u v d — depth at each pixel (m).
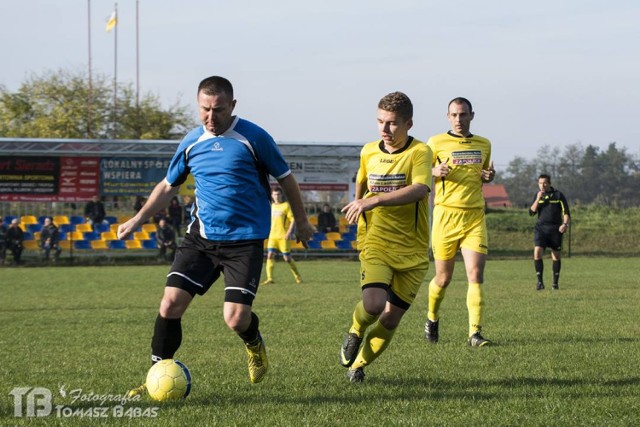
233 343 10.58
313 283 21.61
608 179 45.75
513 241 37.78
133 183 30.88
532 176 47.78
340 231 32.38
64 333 11.84
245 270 6.70
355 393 7.11
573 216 41.03
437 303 10.43
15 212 30.58
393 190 7.72
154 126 53.97
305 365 8.65
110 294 18.64
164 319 6.90
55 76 53.44
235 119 6.82
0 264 30.16
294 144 31.92
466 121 10.63
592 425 5.89
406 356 9.20
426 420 6.05
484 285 20.31
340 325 12.43
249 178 6.75
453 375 7.98
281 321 12.96
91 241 30.89
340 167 32.19
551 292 18.22
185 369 6.92
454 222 10.42
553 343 10.22
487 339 10.68
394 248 7.57
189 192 31.34
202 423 5.97
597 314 13.67
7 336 11.52
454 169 10.53
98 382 7.73
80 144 30.58
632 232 38.66
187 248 6.92
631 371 8.13
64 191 30.55
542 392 7.09
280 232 21.83
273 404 6.63
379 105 7.64
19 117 52.94
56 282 22.28
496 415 6.21
